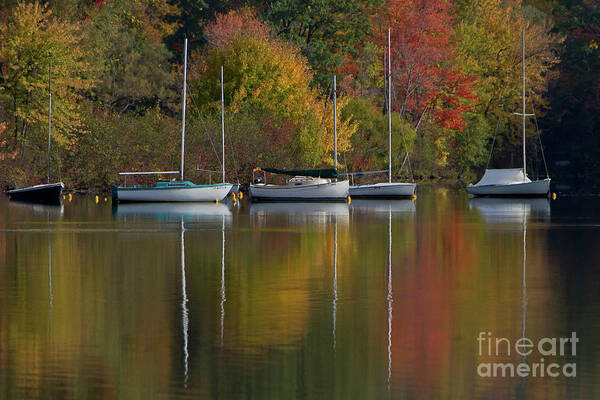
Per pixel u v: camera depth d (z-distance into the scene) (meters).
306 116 116.19
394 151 128.50
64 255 48.28
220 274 41.00
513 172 106.56
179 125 109.44
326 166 117.31
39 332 29.05
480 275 40.88
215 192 94.94
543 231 62.72
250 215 77.56
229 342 27.81
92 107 115.62
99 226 66.25
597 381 24.17
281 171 96.25
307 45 145.62
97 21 125.62
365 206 90.69
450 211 83.12
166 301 34.22
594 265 44.31
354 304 33.66
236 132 108.94
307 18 146.50
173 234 60.19
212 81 119.50
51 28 104.69
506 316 31.61
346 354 26.50
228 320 30.78
